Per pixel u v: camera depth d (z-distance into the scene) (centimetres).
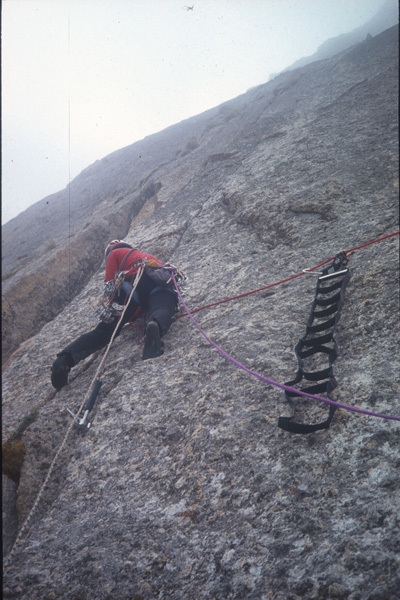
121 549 217
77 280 777
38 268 748
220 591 185
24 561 227
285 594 175
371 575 169
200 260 527
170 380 325
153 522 227
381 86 950
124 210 944
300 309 363
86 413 313
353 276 377
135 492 249
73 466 286
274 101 1245
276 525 203
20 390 392
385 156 618
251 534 203
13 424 339
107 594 198
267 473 228
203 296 445
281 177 650
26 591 209
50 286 738
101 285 559
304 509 205
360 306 338
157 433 282
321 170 629
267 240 522
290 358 310
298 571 181
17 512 274
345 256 389
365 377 269
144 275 386
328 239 465
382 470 209
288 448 238
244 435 254
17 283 720
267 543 196
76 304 538
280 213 545
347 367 285
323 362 299
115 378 354
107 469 272
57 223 1330
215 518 217
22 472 295
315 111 959
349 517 194
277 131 920
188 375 324
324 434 238
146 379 336
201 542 208
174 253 574
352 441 229
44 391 371
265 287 396
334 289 362
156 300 379
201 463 247
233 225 587
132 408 311
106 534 228
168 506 233
